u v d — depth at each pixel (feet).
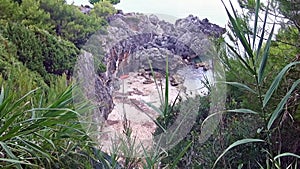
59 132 5.08
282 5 7.13
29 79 6.69
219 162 6.60
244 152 6.95
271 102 7.07
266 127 4.20
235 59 6.98
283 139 7.09
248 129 7.04
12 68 6.81
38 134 4.92
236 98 7.77
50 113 4.81
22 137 4.92
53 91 6.04
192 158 6.28
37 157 4.75
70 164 5.20
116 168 4.83
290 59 7.10
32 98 5.86
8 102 4.83
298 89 7.03
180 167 5.95
